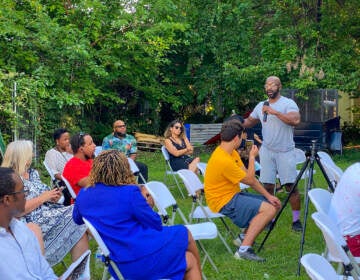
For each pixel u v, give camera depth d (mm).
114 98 13055
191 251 3783
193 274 3689
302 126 12352
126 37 12133
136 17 12352
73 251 4445
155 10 12750
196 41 14203
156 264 3539
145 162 12609
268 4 14688
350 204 3779
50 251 4262
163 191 4898
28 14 11148
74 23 12078
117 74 12891
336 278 2754
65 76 11164
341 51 13352
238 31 14430
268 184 6309
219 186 5250
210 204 5332
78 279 2930
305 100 13305
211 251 5535
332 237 3152
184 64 15180
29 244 2926
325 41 13719
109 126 14492
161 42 12383
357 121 16203
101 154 3688
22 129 9648
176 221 6742
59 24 11797
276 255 5363
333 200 3969
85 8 11773
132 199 3564
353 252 3791
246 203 5160
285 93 13398
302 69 13883
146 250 3527
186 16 14242
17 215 2852
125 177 3643
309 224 6473
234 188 5258
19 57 10578
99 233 3551
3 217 2783
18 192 2797
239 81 14164
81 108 13141
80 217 3785
